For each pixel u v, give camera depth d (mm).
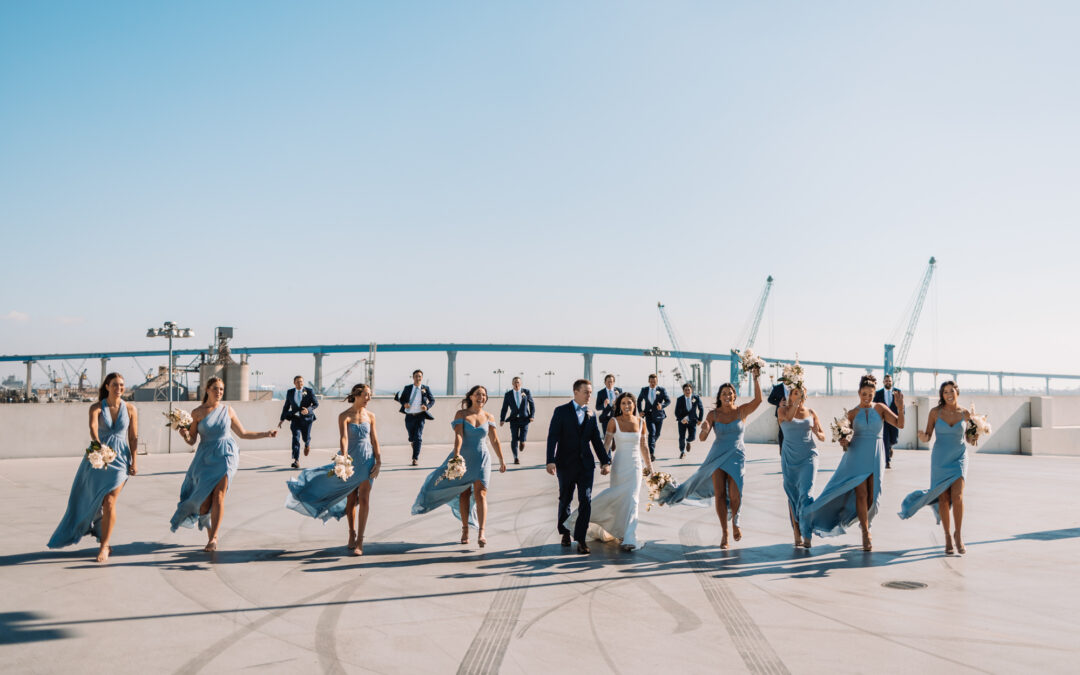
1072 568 6938
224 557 7336
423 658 4562
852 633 5023
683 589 6203
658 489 8312
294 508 7777
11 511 9750
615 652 4668
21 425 16516
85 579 6395
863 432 7785
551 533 8758
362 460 7691
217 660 4504
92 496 7027
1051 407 24922
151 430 17547
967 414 7598
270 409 19156
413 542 8195
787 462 8133
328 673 4297
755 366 8016
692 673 4305
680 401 17312
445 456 17422
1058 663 4445
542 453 18438
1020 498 11586
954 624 5219
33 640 4848
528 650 4707
